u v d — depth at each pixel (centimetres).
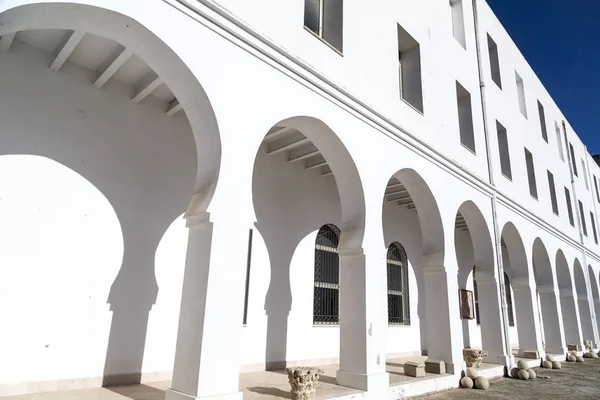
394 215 1327
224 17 573
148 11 491
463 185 1145
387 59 935
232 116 561
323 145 781
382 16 951
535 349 1400
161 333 697
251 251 877
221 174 529
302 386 584
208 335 478
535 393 909
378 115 845
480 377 942
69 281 605
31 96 603
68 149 630
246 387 677
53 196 605
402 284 1329
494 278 1202
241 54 596
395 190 1219
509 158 1499
